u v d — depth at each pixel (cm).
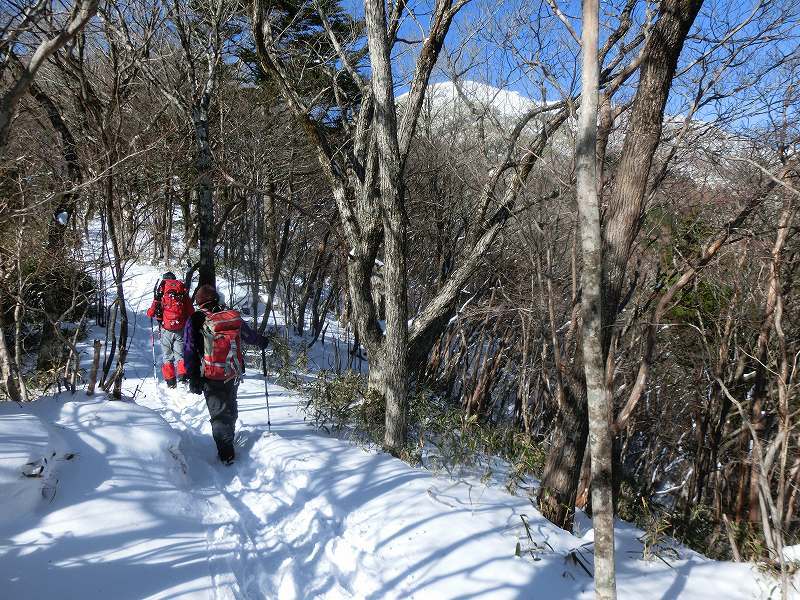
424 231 1038
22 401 502
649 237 570
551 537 410
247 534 414
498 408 942
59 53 532
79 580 326
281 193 1130
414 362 667
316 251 1195
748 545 449
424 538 394
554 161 616
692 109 509
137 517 397
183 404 700
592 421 302
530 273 731
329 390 673
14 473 378
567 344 565
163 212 1239
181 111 797
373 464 516
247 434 595
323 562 386
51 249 549
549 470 459
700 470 615
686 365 703
